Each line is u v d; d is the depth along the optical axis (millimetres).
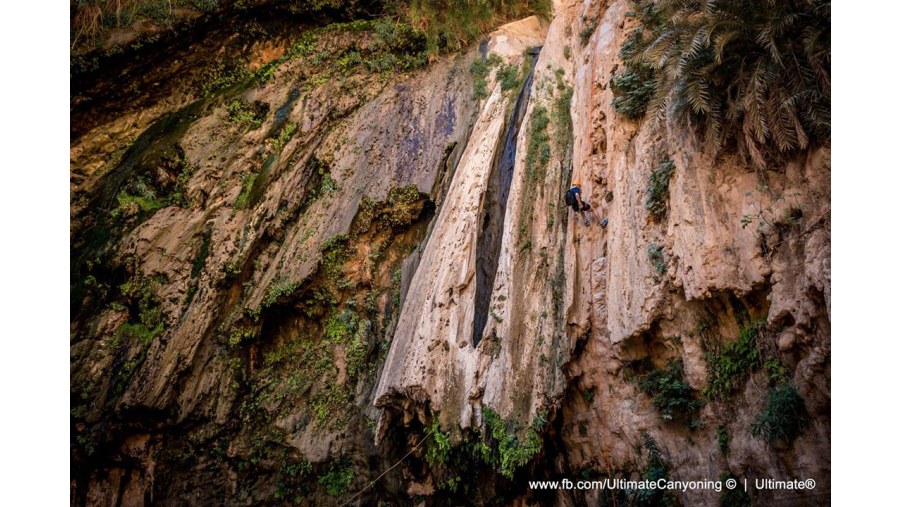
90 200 13008
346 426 11070
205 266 12070
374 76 14438
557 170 10938
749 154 7805
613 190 9688
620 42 10938
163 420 11172
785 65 7109
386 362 10383
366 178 13008
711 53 7785
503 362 9266
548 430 9219
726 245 7676
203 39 14562
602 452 8930
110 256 11992
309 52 14758
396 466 10336
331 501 10719
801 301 6652
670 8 9000
